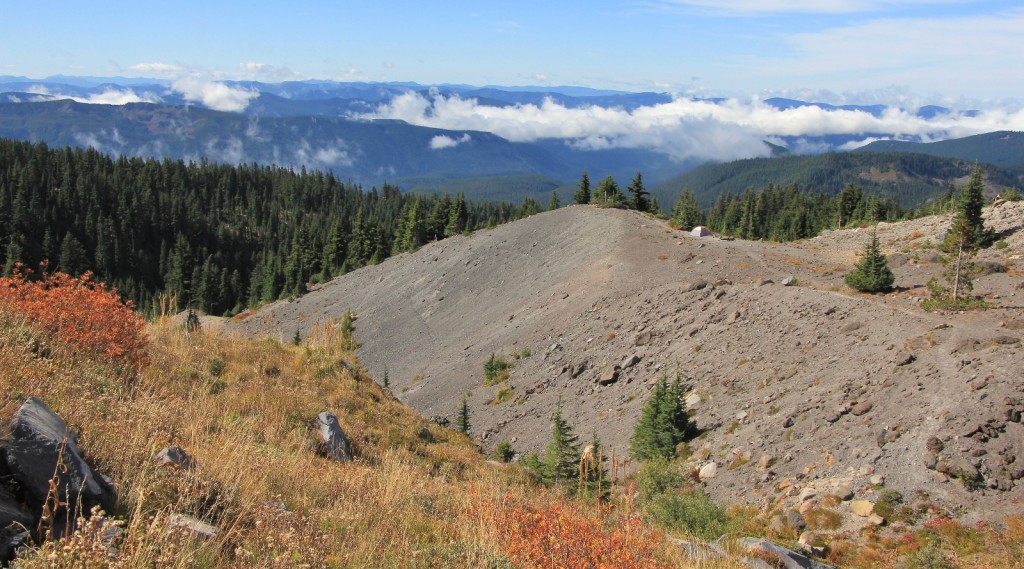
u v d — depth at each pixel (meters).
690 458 24.47
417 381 48.53
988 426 17.97
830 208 118.31
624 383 34.34
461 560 5.85
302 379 15.29
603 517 8.20
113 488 5.00
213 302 118.00
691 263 48.75
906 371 22.70
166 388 10.15
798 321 31.28
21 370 6.72
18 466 4.31
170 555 3.95
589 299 47.91
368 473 9.11
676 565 7.08
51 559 3.55
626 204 90.38
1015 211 52.78
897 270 41.94
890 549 15.41
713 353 32.47
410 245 107.69
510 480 14.54
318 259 121.19
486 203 190.12
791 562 9.36
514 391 39.59
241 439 8.36
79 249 120.31
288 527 5.21
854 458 19.47
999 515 15.51
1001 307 28.70
